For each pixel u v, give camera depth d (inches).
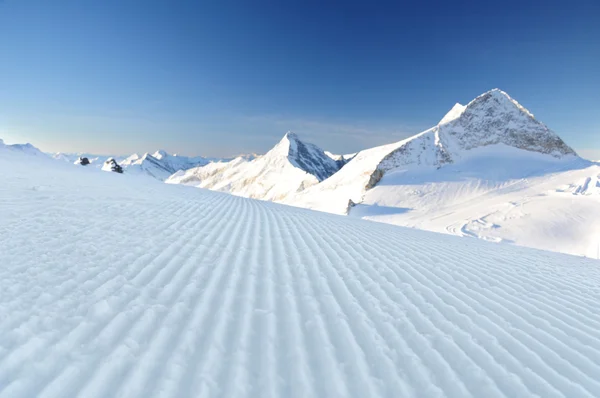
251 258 203.5
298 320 127.0
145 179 807.1
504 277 224.2
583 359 117.6
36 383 77.1
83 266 152.3
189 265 174.1
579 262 346.9
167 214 323.0
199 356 96.4
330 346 110.7
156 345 98.6
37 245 174.4
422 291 174.7
